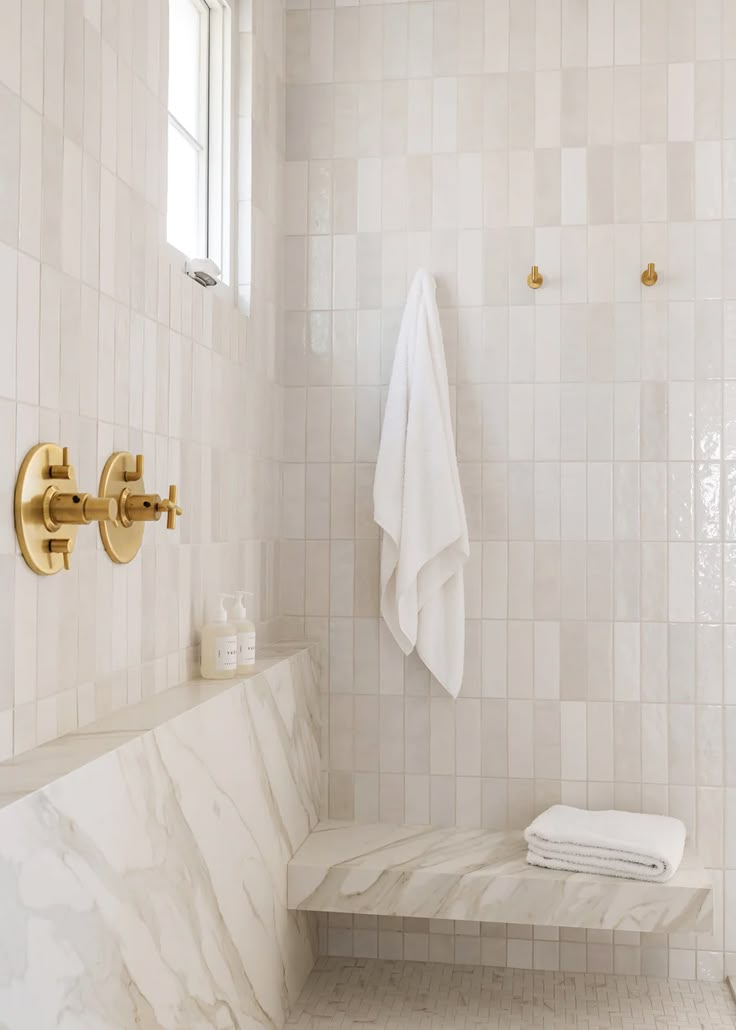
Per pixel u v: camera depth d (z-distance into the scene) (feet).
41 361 4.13
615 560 7.79
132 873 4.16
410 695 8.02
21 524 3.91
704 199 7.75
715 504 7.71
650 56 7.83
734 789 7.66
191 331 6.02
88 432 4.58
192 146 6.95
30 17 4.03
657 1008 7.15
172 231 6.57
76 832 3.64
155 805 4.44
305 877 6.89
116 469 4.81
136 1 5.17
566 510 7.84
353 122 8.18
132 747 4.19
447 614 7.70
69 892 3.58
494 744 7.91
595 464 7.82
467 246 8.00
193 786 4.96
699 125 7.77
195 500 6.10
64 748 4.04
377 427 8.12
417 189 8.09
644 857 6.72
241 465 7.07
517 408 7.91
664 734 7.73
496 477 7.91
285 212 8.24
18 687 3.94
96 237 4.67
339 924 8.09
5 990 3.12
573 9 7.93
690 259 7.76
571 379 7.86
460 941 7.97
